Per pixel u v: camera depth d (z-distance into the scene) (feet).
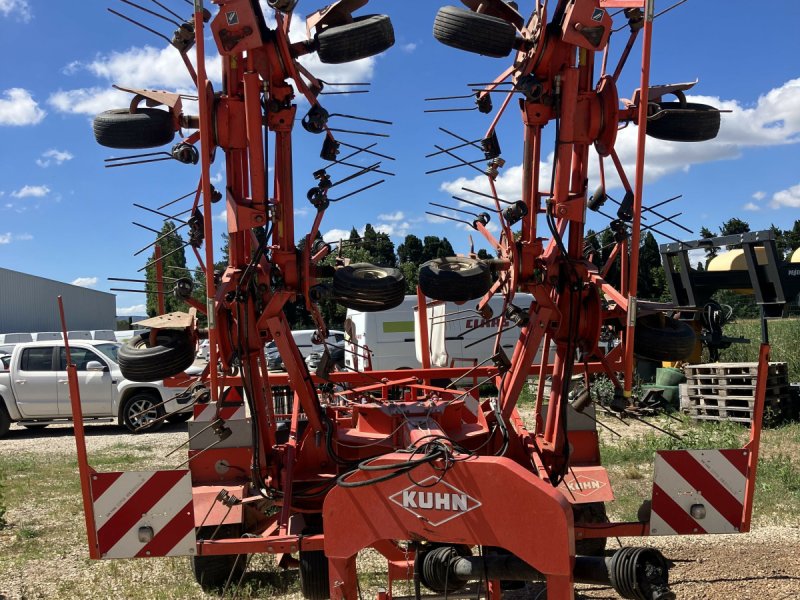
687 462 13.33
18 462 37.04
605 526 13.43
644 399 45.19
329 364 16.81
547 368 19.21
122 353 15.98
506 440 16.15
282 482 16.33
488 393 54.24
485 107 17.10
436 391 20.24
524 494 9.82
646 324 16.44
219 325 15.15
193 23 14.53
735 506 13.32
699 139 15.90
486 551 13.79
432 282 15.65
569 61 14.85
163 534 13.00
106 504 12.95
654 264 81.76
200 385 17.21
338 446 17.24
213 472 17.81
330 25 14.99
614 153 15.42
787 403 39.24
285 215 15.12
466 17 14.21
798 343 53.16
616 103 14.98
